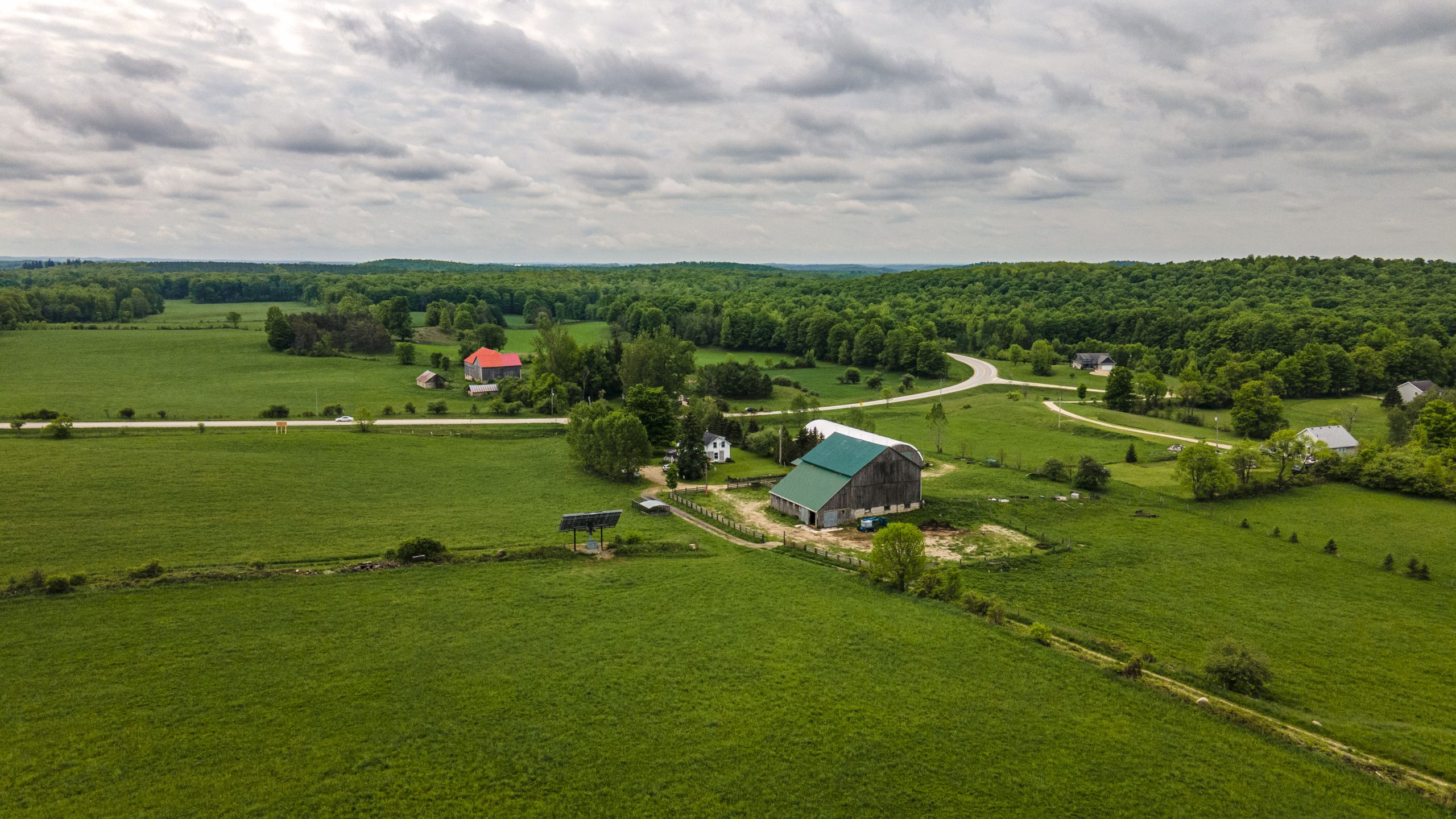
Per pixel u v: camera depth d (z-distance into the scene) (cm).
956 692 4081
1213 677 4403
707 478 9450
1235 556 6769
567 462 9881
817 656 4438
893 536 5694
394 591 5141
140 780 3106
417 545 5772
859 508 7700
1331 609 5691
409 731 3534
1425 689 4531
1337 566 6581
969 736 3678
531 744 3481
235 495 7294
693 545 6569
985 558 6562
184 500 6988
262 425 10912
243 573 5247
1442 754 3753
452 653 4291
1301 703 4300
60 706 3575
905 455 7912
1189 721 3903
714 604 5162
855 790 3256
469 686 3953
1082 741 3681
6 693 3659
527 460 9956
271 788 3102
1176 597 5834
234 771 3192
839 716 3803
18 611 4506
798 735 3625
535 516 7319
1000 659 4478
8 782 3052
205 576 5134
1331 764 3581
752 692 4009
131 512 6544
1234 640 4619
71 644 4159
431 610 4866
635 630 4700
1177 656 4841
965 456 10869
